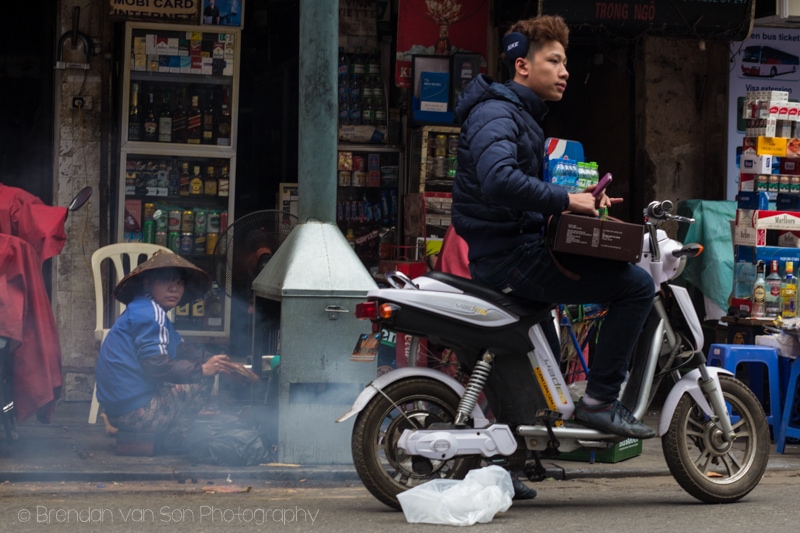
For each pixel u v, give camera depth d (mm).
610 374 5441
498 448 5344
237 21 9695
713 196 10742
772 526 5160
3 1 9961
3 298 6645
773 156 9188
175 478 6418
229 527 5055
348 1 10586
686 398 5773
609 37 9875
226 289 7984
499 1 10609
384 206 10672
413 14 10164
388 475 5398
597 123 11477
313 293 6656
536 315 5457
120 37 9695
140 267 7023
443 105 10164
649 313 5703
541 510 5590
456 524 5098
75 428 8008
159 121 9734
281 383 6672
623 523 5203
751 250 9141
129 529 4988
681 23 9500
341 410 6734
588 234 5156
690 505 5797
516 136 5227
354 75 10586
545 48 5395
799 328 7785
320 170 6930
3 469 6410
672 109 10766
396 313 5305
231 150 9844
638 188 10844
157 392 6953
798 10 10055
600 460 7227
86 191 7738
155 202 9898
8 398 7227
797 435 7910
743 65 10586
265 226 7969
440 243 9695
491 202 5109
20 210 7473
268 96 11562
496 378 5543
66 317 9414
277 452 6852
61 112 9430
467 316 5336
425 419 5492
